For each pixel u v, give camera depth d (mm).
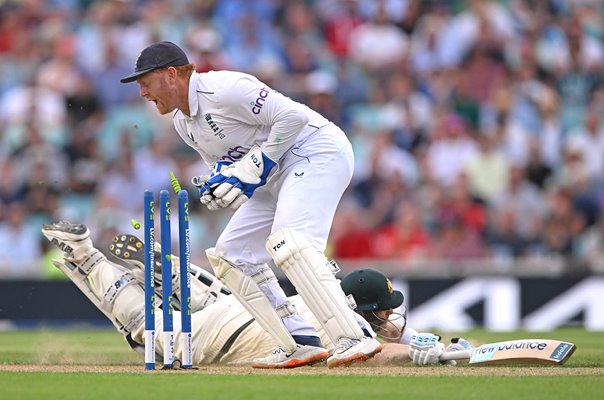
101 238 44469
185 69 19641
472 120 52969
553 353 19812
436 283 41281
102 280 21812
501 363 20031
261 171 19531
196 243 42812
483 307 41188
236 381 17328
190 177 44938
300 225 19750
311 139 20172
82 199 47469
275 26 56000
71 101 51125
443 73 54625
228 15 55281
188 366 19328
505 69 55344
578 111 55406
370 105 53531
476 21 55844
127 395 15664
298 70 54156
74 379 17688
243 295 20297
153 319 19188
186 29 54562
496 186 49750
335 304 19531
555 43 57344
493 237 46562
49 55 53219
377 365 20500
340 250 44906
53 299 40781
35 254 44938
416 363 20391
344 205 47500
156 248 21438
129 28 53875
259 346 21047
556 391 16234
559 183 50625
